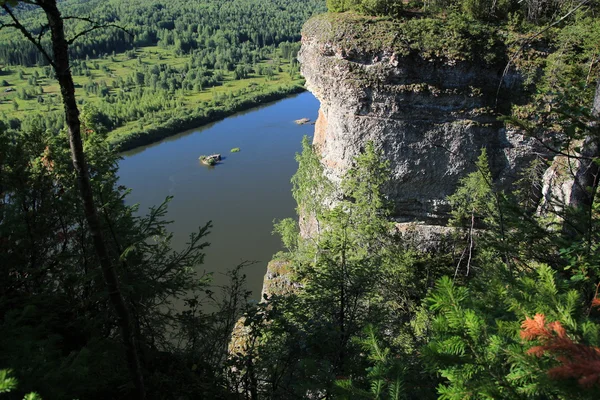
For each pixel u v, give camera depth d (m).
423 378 5.52
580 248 6.22
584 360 2.67
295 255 33.56
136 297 9.12
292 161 66.88
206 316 10.98
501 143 30.31
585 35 24.08
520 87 29.59
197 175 62.91
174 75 125.69
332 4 35.69
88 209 6.92
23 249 10.18
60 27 6.18
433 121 30.50
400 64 29.50
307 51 35.38
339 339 11.06
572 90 8.35
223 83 120.62
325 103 33.78
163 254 10.09
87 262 10.51
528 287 4.32
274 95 104.69
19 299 9.15
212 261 44.00
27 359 6.15
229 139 77.38
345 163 32.50
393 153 31.34
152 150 73.19
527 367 3.07
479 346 3.61
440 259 25.67
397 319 15.73
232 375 10.93
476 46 29.30
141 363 9.78
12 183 10.73
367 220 23.25
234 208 53.72
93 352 7.59
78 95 109.25
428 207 32.38
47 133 14.20
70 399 6.03
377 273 15.43
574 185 8.21
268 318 11.23
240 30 175.50
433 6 32.28
